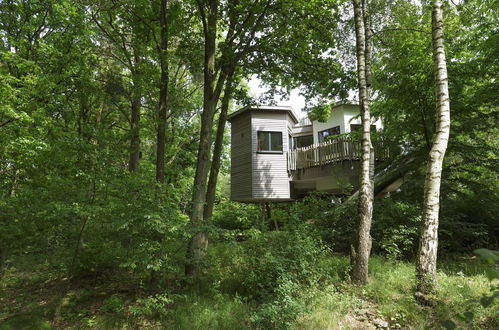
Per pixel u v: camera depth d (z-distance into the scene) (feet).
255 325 19.17
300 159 55.36
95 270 28.55
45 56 37.65
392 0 36.09
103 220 24.85
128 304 23.30
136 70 40.88
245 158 58.13
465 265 25.30
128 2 35.32
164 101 35.50
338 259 27.66
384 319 18.02
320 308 19.29
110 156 25.53
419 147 42.06
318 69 38.86
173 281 26.22
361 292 21.21
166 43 36.17
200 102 68.85
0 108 24.98
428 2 36.91
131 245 24.17
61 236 27.61
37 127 31.01
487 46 33.81
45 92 33.40
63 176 25.22
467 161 35.99
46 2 37.04
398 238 28.35
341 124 60.95
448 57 35.88
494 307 15.55
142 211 22.11
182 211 28.91
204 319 19.97
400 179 46.11
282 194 55.62
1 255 32.53
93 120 53.31
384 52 40.70
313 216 35.83
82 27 38.11
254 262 23.89
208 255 27.91
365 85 25.66
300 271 22.62
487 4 35.24
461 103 34.94
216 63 37.52
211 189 34.71
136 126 43.52
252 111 57.98
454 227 29.89
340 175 47.96
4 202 26.94
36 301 25.16
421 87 36.27
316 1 30.86
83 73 39.34
